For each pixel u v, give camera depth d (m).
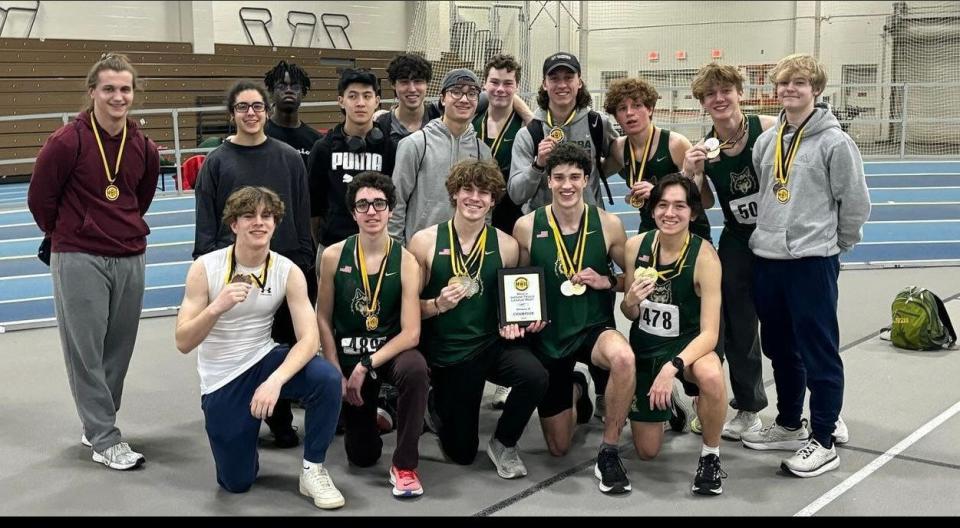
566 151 3.66
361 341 3.64
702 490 3.42
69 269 3.62
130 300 3.86
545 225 3.77
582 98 4.23
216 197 3.86
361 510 3.32
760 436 3.95
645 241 3.74
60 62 15.02
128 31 15.95
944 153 16.64
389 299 3.62
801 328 3.60
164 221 10.35
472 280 3.67
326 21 17.92
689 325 3.67
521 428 3.61
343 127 4.32
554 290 3.71
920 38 17.08
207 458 3.89
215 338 3.40
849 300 6.79
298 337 3.44
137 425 4.31
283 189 3.91
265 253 3.45
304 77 4.69
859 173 3.45
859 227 3.54
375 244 3.62
